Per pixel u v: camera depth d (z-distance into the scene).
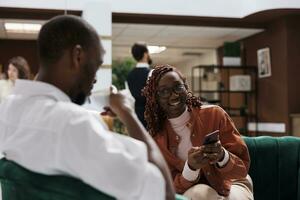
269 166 2.50
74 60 1.03
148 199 0.89
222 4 7.30
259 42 8.28
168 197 0.95
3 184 1.17
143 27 7.74
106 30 6.66
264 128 8.05
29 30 8.07
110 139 0.90
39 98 1.03
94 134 0.90
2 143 1.05
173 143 2.08
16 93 1.09
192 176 1.92
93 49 1.05
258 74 8.30
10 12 6.98
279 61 7.57
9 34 8.46
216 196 1.91
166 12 7.09
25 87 1.06
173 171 2.06
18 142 1.01
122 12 6.93
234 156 1.94
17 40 9.02
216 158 1.85
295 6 6.69
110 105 1.15
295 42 7.36
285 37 7.36
